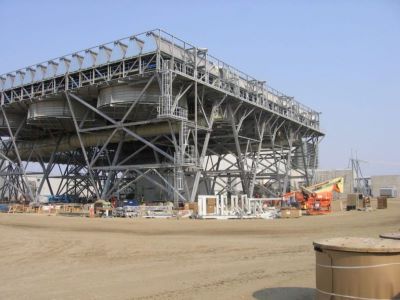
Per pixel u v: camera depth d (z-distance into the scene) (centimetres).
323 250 768
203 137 6456
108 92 5231
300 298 1041
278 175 7556
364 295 725
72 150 6812
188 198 5050
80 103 5838
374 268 722
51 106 5844
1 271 1611
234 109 6119
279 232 3028
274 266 1559
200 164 5381
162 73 4759
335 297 750
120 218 4653
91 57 5316
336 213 5488
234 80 5844
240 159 6356
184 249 2120
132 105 5059
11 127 6700
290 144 7812
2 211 6375
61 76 5625
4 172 6900
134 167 5353
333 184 5697
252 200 5006
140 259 1845
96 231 3244
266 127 6981
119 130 5519
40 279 1427
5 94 6369
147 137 5731
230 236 2786
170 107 4744
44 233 3050
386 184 14100
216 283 1263
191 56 5159
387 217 4459
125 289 1219
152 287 1237
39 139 7131
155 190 6588
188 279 1349
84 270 1595
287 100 7456
